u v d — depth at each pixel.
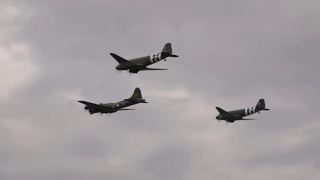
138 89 198.88
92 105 187.88
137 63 180.88
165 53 177.12
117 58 178.62
